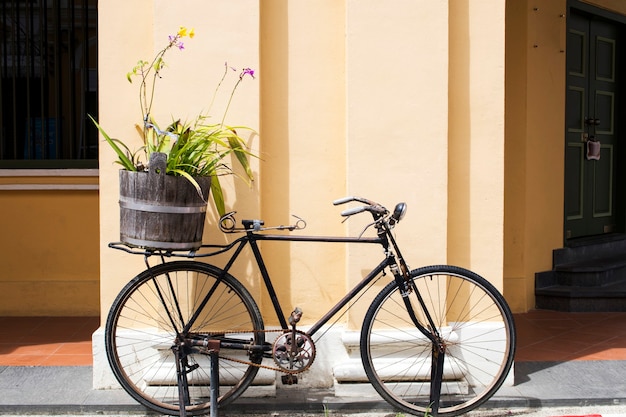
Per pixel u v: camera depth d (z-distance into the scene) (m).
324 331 4.14
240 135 4.04
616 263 6.78
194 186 3.50
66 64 6.03
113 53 4.09
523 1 6.16
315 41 4.14
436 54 4.05
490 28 4.16
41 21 6.00
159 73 4.02
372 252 4.07
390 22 4.04
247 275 4.09
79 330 5.47
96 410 3.89
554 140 6.59
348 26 4.03
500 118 4.18
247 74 4.02
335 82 4.15
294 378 3.90
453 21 4.14
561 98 6.65
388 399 3.83
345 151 4.15
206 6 4.01
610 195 7.68
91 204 5.93
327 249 4.19
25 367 4.51
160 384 4.05
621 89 7.68
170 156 3.51
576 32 7.07
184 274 4.05
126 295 3.76
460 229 4.19
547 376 4.38
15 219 5.93
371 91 4.05
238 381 3.95
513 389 4.14
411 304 3.79
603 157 7.57
